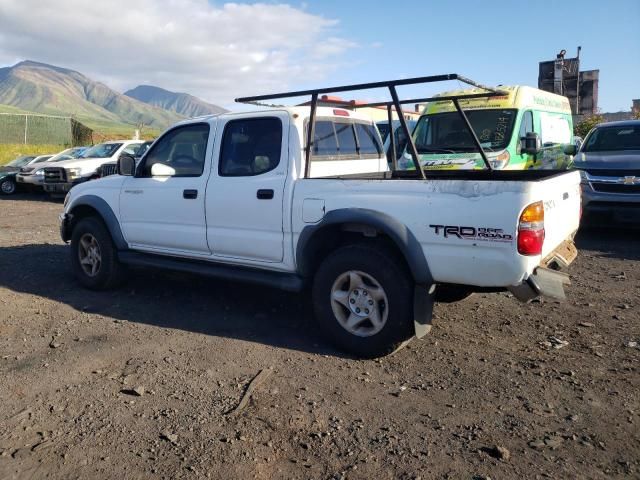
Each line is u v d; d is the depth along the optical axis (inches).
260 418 141.6
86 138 1660.9
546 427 135.6
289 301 241.1
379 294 174.7
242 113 211.3
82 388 159.5
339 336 182.7
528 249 155.0
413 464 121.4
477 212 159.2
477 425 137.2
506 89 390.3
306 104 222.1
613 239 373.1
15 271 300.0
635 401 147.6
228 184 208.5
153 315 224.7
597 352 180.7
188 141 226.8
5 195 753.6
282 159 197.0
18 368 173.3
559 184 179.3
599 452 124.6
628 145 393.4
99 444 130.8
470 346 187.6
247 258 208.7
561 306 228.1
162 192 229.8
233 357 180.9
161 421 140.9
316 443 130.3
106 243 253.4
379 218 171.6
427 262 167.2
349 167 230.8
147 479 117.6
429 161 358.3
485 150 358.9
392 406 147.5
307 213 187.5
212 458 124.6
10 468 121.8
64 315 224.8
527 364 172.6
